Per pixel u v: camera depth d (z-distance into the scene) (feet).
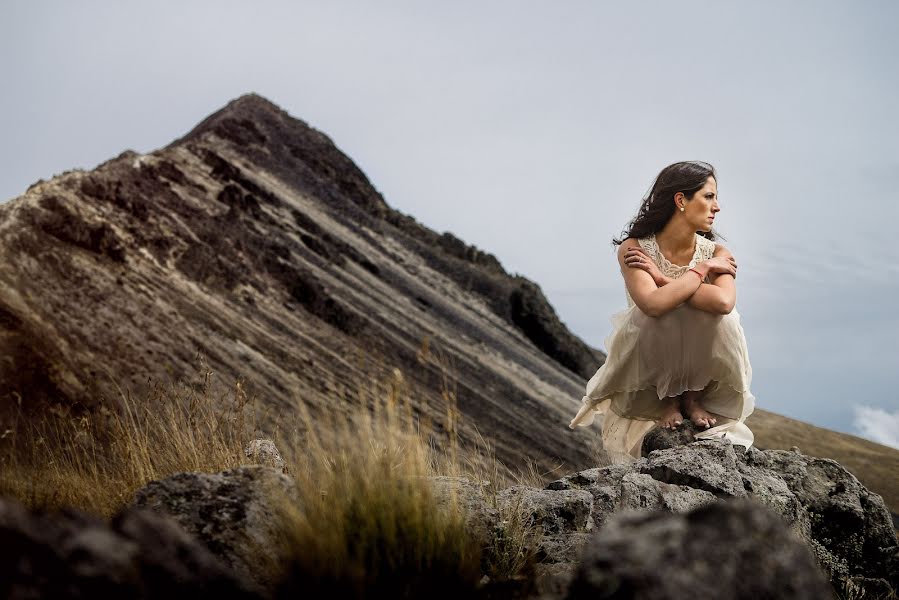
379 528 9.29
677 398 16.83
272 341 118.01
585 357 262.47
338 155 272.92
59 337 80.12
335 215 233.35
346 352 132.67
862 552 15.66
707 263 16.16
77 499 12.69
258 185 195.21
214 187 171.01
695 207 16.30
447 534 9.61
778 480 15.06
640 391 16.88
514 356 210.38
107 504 12.48
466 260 267.18
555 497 12.91
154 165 155.94
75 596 6.60
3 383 67.56
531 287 273.13
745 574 6.70
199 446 13.74
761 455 16.08
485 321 230.68
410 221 275.39
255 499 9.94
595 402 17.43
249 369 99.81
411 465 10.09
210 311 113.39
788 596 6.72
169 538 7.59
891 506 64.03
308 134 272.10
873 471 75.51
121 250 108.99
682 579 6.56
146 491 9.96
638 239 16.88
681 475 14.24
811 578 6.88
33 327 79.05
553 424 159.53
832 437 85.66
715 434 16.17
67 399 68.44
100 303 93.71
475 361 181.37
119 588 6.79
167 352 91.25
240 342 108.68
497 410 147.33
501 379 179.22
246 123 248.11
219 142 231.09
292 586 8.82
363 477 9.65
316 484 10.25
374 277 198.08
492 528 11.09
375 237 239.91
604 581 6.71
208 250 133.28
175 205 144.66
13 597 6.45
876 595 14.98
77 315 87.92
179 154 178.60
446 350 175.22
